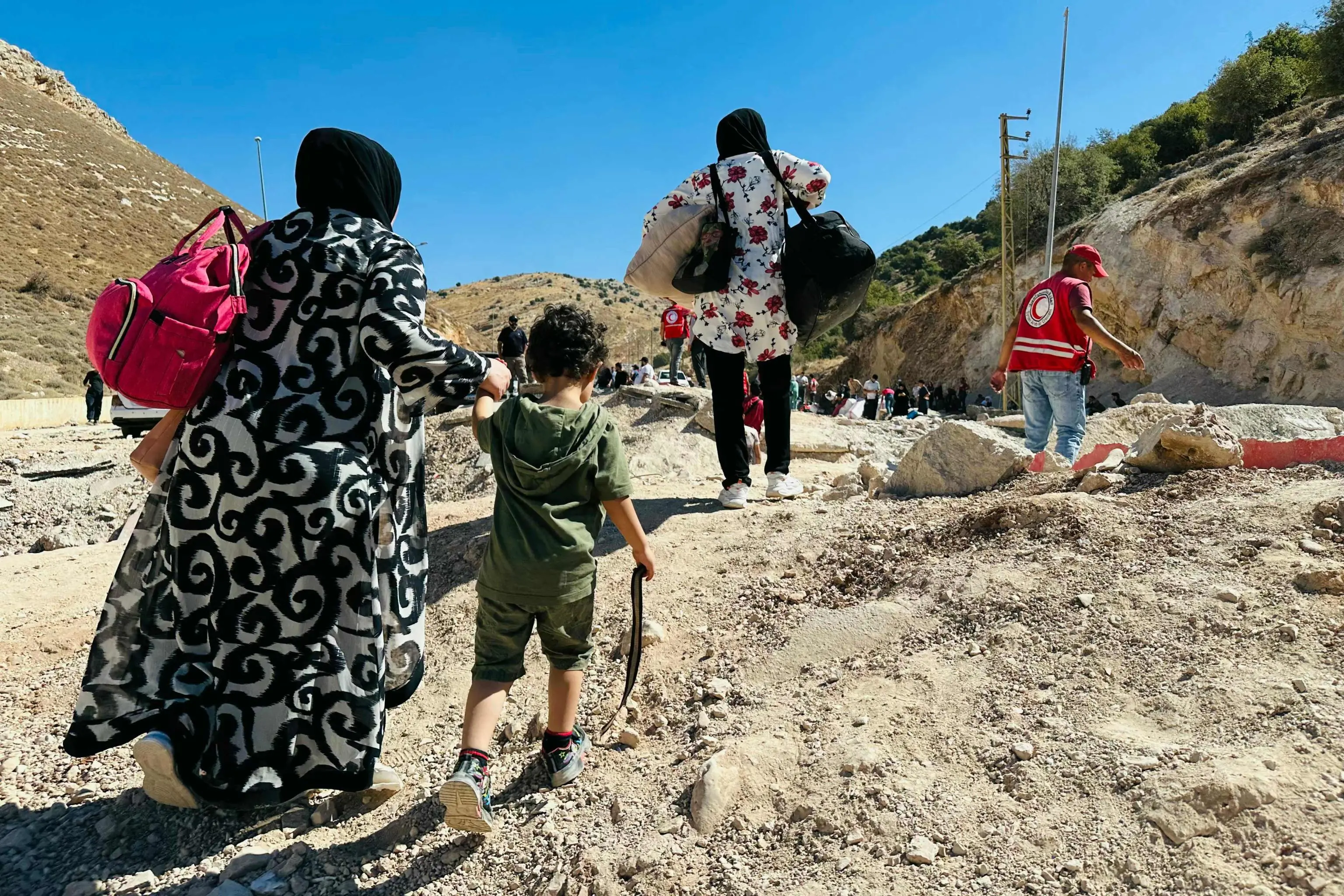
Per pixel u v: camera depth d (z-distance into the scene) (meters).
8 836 3.01
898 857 2.25
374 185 2.89
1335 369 23.66
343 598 2.66
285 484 2.58
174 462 2.72
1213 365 26.89
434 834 2.79
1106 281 30.23
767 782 2.65
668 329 15.10
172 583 2.69
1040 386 5.36
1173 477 4.12
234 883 2.63
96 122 73.19
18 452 14.92
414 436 2.93
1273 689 2.49
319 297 2.68
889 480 5.34
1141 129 47.88
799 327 5.14
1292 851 1.96
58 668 4.41
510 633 2.73
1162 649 2.80
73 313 42.88
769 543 4.48
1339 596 2.82
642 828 2.61
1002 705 2.73
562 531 2.70
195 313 2.52
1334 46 33.31
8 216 49.38
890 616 3.43
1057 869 2.11
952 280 41.97
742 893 2.27
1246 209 26.47
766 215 5.08
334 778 2.65
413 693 2.99
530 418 2.72
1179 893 1.95
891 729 2.74
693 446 9.56
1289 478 3.88
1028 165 42.28
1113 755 2.39
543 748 2.95
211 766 2.62
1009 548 3.68
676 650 3.61
